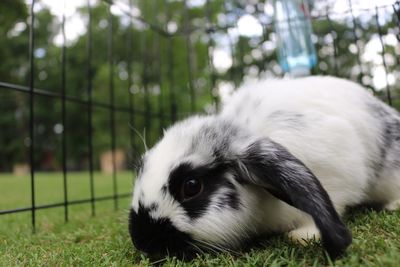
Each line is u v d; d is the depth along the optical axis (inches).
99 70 146.1
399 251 10.4
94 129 144.9
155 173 12.4
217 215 11.8
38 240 17.1
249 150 12.0
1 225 21.3
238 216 12.2
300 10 25.1
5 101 163.6
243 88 16.8
